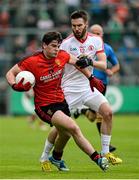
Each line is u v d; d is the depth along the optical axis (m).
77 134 28.31
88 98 32.03
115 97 79.56
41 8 84.31
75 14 31.78
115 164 30.34
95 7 84.31
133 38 82.19
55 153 30.56
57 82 29.17
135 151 40.81
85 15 31.95
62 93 29.42
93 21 83.12
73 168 31.69
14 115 78.56
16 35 81.12
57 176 27.98
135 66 80.62
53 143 30.52
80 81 32.47
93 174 28.77
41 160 30.72
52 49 28.42
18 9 84.19
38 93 29.27
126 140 49.16
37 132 58.12
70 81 32.62
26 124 67.56
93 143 46.78
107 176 27.94
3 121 71.56
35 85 29.20
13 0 84.88
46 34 28.50
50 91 29.14
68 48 32.59
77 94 32.44
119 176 27.97
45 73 28.94
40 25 81.94
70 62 29.59
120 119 73.25
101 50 32.56
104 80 41.88
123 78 80.00
